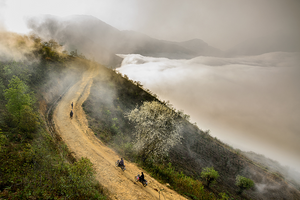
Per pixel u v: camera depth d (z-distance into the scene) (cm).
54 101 2673
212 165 4069
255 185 4100
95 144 1847
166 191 1410
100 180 1238
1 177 738
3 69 2128
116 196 1102
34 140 1256
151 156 2031
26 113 1358
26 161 921
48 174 902
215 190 2802
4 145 999
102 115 2852
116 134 2489
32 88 2288
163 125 1981
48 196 726
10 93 1390
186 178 2050
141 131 2139
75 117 2366
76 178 889
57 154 1255
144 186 1345
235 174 4206
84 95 3341
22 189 714
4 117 1361
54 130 1823
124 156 1825
